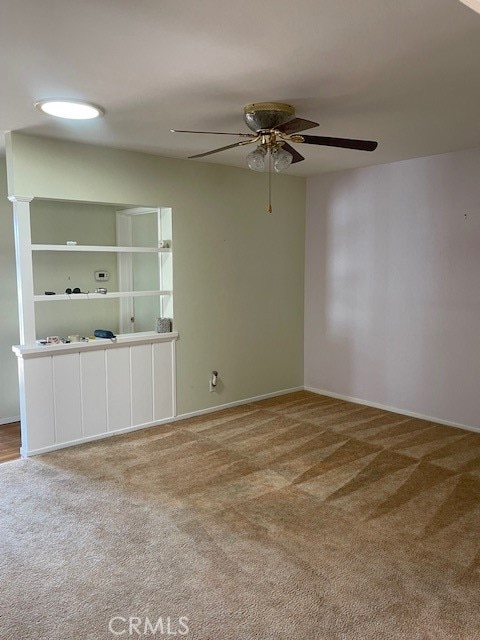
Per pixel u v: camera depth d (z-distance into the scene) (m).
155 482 3.36
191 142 3.79
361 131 3.53
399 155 4.39
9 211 4.56
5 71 2.34
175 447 3.99
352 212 5.12
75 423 4.01
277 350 5.49
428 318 4.61
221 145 3.89
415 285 4.67
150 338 4.39
